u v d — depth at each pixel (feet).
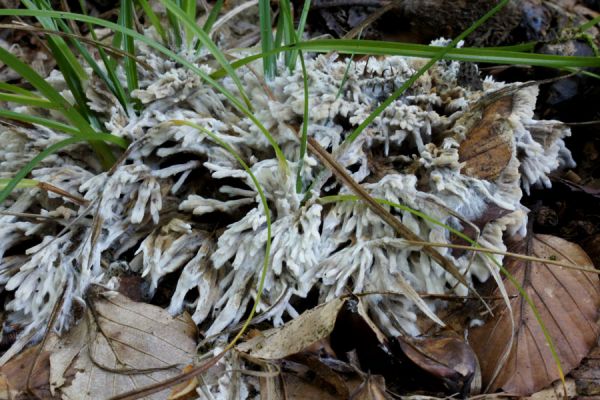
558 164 1.78
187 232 1.66
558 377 1.55
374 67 1.75
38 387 1.51
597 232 1.75
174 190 1.71
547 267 1.64
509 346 1.57
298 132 1.67
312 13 2.21
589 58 1.48
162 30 1.78
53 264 1.64
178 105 1.76
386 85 1.73
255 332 1.58
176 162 1.76
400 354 1.53
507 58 1.51
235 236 1.62
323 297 1.62
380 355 1.55
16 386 1.51
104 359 1.54
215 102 1.77
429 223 1.62
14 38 2.22
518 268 1.65
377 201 1.59
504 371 1.55
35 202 1.75
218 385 1.52
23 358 1.54
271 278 1.61
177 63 1.78
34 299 1.61
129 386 1.51
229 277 1.64
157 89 1.70
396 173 1.67
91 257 1.61
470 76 1.77
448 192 1.62
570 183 1.81
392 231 1.63
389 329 1.59
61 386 1.51
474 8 2.04
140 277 1.67
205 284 1.63
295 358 1.53
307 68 1.76
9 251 1.71
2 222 1.67
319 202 1.64
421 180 1.66
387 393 1.51
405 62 1.75
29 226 1.68
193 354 1.55
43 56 2.19
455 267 1.59
